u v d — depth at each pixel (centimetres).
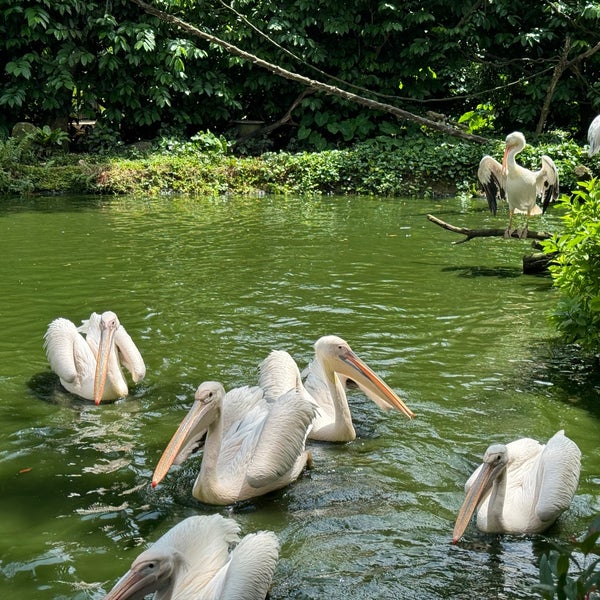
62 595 435
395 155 2069
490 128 2309
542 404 691
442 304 988
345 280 1100
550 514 492
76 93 2238
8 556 473
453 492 555
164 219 1564
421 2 2312
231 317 923
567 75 2338
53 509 526
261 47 2286
